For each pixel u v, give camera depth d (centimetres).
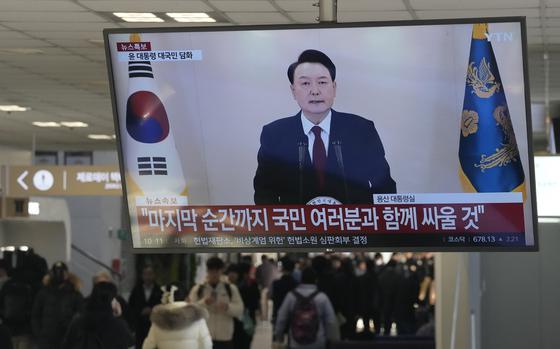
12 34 1936
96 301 1647
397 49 1152
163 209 1197
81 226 4894
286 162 1177
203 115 1182
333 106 1167
